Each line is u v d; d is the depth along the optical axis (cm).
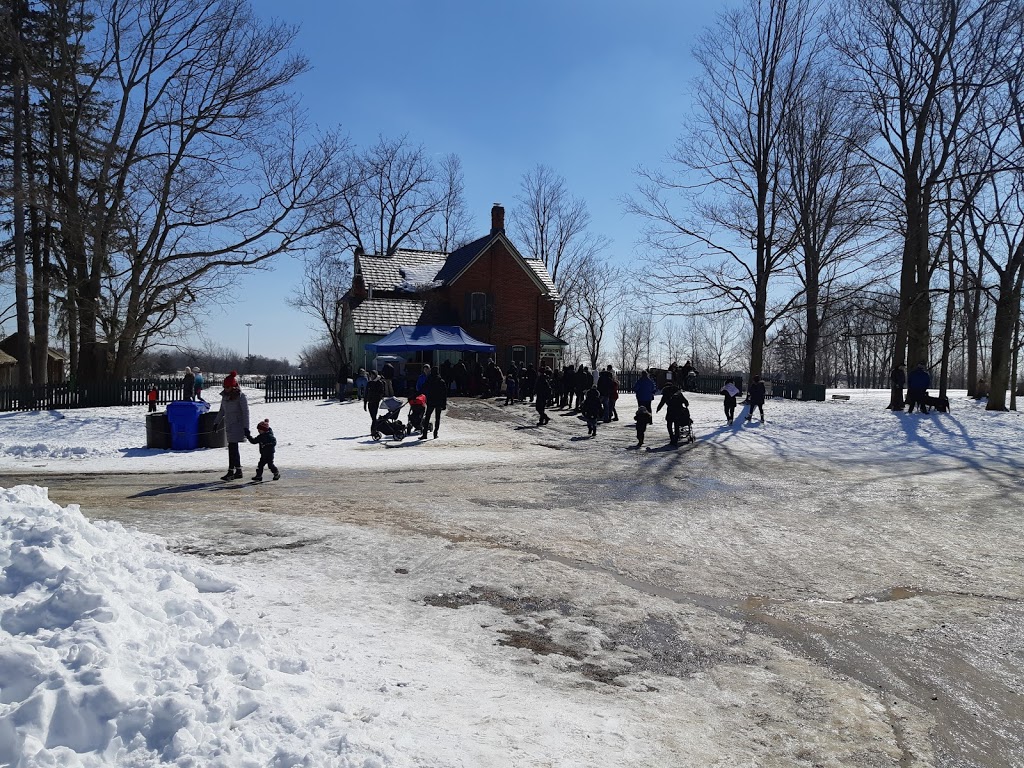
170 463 1553
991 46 2495
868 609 670
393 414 1962
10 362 4144
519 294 3919
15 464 1537
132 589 474
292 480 1338
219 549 803
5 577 459
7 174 3016
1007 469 1538
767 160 3017
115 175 2931
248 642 466
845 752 416
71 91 2980
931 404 2522
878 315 2762
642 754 396
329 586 679
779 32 2939
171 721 340
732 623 628
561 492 1237
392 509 1070
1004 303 2595
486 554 816
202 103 2916
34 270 3238
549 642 570
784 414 2564
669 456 1709
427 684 468
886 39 2662
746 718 455
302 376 3148
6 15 2672
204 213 2938
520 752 381
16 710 324
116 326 3014
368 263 4131
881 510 1111
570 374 2858
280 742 348
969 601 695
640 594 696
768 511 1098
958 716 468
